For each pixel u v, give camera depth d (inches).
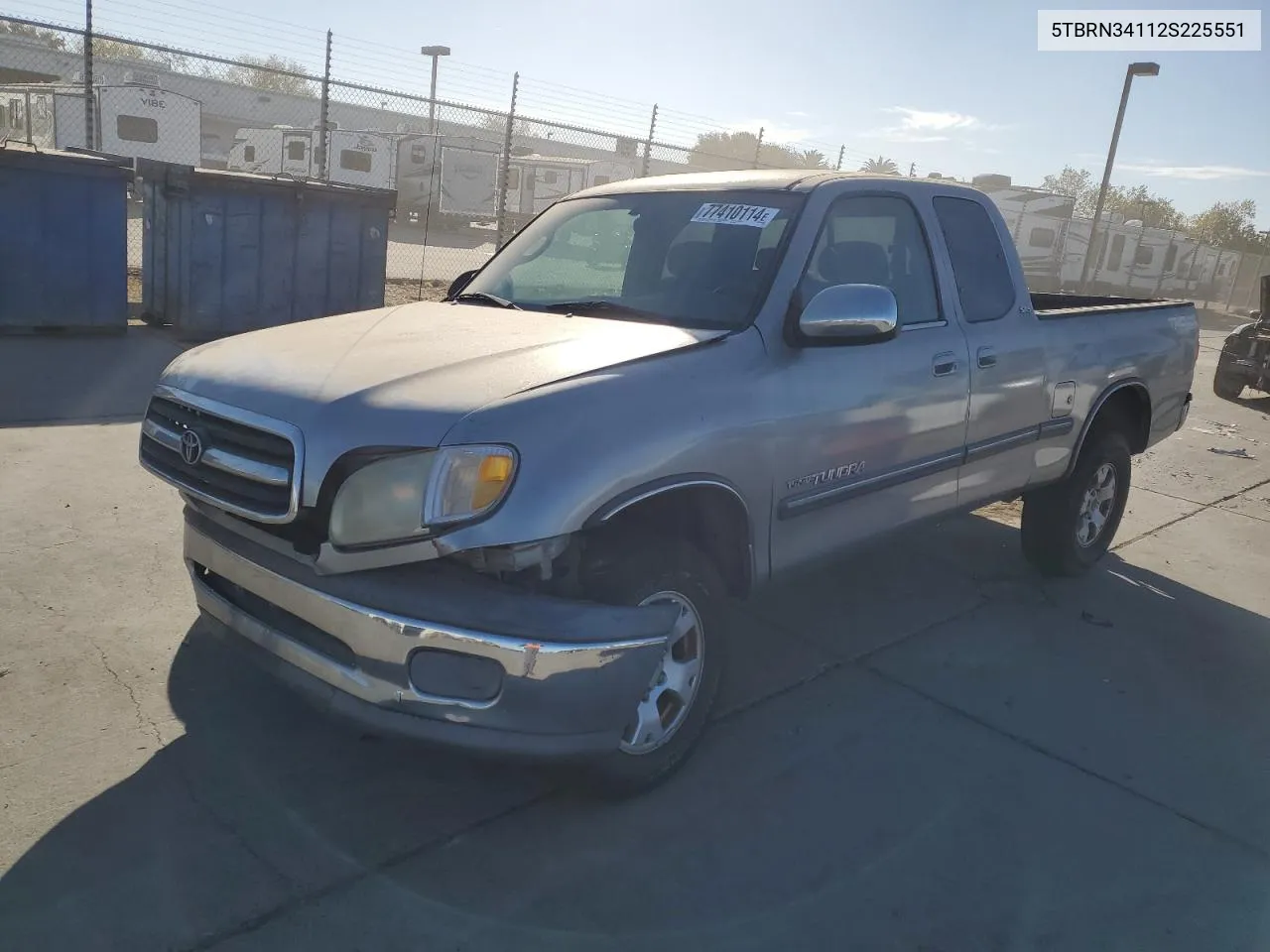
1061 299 274.7
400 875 113.1
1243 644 196.2
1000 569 229.3
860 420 150.8
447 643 106.3
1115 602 214.5
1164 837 130.7
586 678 110.3
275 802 124.3
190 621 166.9
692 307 145.2
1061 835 129.5
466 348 128.3
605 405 116.8
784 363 139.4
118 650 155.8
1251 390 576.7
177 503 217.9
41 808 118.6
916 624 194.4
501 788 131.0
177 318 407.8
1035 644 188.9
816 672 170.7
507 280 170.2
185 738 135.3
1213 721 163.3
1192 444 397.4
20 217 362.0
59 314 378.6
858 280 157.5
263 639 120.9
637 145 759.7
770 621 190.9
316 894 109.0
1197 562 246.8
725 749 144.4
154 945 100.0
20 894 105.1
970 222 184.9
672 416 122.2
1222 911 117.0
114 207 380.5
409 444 106.9
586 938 105.7
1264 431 443.2
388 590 108.3
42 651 153.2
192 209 390.6
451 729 109.0
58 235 371.2
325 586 111.1
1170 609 212.7
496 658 106.7
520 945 104.0
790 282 144.0
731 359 133.5
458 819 124.0
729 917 110.3
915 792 136.7
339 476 108.0
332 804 124.7
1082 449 215.5
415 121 1354.6
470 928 105.8
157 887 108.0
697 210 159.9
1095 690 171.3
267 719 141.6
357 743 137.9
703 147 912.3
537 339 132.8
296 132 1180.5
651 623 115.0
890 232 166.6
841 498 151.0
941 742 150.4
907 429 160.7
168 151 1033.5
